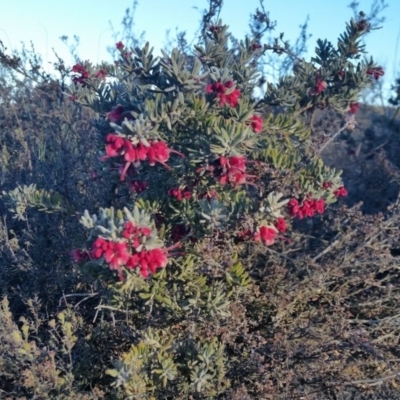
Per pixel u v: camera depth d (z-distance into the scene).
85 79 0.74
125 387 0.55
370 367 0.73
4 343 0.63
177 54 0.60
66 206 0.74
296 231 0.93
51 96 1.09
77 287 0.74
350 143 1.47
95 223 0.52
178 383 0.61
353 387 0.70
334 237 0.86
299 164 0.70
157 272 0.62
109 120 0.68
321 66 0.78
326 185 0.64
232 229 0.60
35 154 0.94
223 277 0.66
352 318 0.81
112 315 0.66
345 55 0.79
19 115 1.13
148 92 0.63
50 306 0.77
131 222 0.50
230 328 0.64
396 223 0.88
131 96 0.64
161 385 0.60
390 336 0.76
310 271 0.78
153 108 0.57
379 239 0.89
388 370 0.74
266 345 0.68
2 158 1.01
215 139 0.55
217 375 0.62
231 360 0.65
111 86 0.71
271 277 0.76
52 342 0.64
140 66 0.64
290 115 0.72
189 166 0.60
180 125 0.61
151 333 0.61
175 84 0.61
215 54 0.69
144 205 0.63
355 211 0.84
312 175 0.66
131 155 0.52
